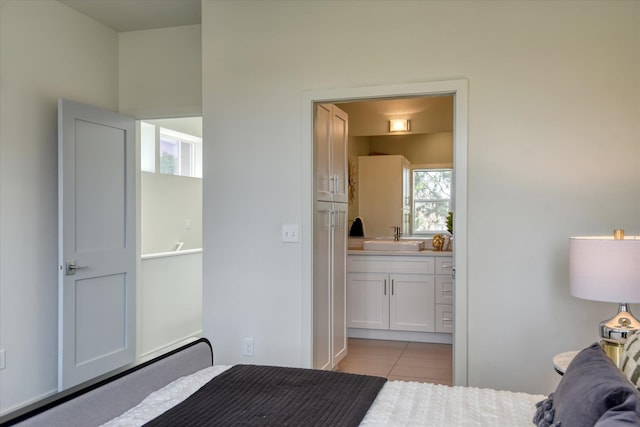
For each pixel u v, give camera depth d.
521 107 2.87
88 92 3.84
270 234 3.30
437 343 4.82
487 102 2.92
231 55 3.38
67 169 3.40
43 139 3.43
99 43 3.96
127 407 1.72
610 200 2.75
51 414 1.43
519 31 2.87
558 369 2.11
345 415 1.59
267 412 1.62
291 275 3.26
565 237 2.81
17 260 3.23
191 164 6.21
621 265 2.07
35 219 3.36
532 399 1.79
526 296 2.87
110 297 3.82
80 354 3.51
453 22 2.97
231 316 3.37
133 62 4.16
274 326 3.29
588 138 2.78
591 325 2.79
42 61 3.42
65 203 3.38
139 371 1.82
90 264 3.60
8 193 3.17
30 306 3.32
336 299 3.87
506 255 2.89
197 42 4.01
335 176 3.82
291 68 3.26
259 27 3.32
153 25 4.02
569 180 2.81
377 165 5.57
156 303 4.49
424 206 5.46
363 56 3.13
